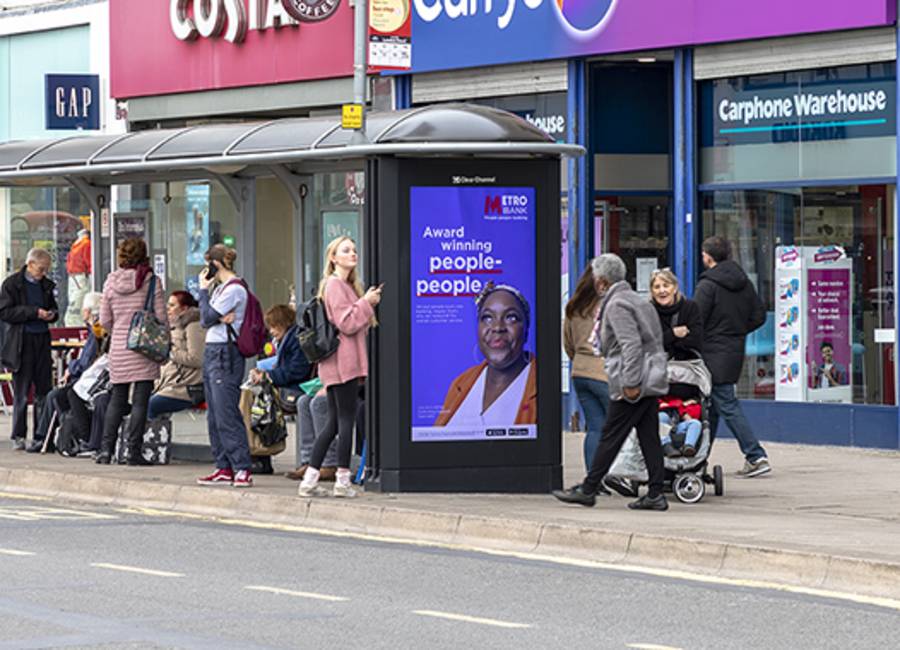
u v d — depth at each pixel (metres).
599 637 10.27
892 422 19.83
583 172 22.61
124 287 18.59
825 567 12.15
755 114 21.12
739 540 12.91
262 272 19.16
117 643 9.92
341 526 15.21
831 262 20.48
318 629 10.41
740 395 21.38
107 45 28.95
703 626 10.65
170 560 13.22
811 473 18.02
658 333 14.97
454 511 14.73
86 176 20.36
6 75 31.14
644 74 22.86
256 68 26.27
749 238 21.30
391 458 16.06
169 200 20.08
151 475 17.70
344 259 15.70
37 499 17.53
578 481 17.52
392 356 16.03
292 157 16.66
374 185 16.05
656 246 22.92
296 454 18.19
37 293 20.69
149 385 18.69
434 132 15.92
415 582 12.27
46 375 20.80
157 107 28.09
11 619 10.64
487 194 16.12
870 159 20.03
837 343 20.45
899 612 11.16
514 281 16.22
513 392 16.23
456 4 23.61
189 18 27.17
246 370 18.94
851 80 20.17
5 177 19.73
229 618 10.74
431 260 16.05
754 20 20.64
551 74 22.88
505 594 11.77
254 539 14.48
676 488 15.60
